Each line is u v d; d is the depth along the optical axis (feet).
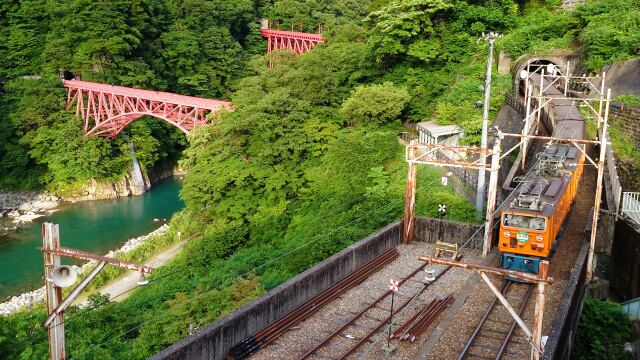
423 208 93.04
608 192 82.79
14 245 141.18
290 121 129.29
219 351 49.70
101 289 113.19
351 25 188.85
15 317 65.16
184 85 236.43
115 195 190.80
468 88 136.26
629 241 69.51
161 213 172.35
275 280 80.23
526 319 56.90
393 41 144.56
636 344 62.13
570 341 56.29
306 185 123.24
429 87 143.23
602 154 67.97
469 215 88.17
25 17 215.31
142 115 189.16
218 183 122.21
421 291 64.59
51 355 42.73
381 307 60.80
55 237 42.27
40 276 122.52
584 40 138.00
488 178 103.65
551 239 65.41
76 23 207.72
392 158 120.37
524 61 140.15
